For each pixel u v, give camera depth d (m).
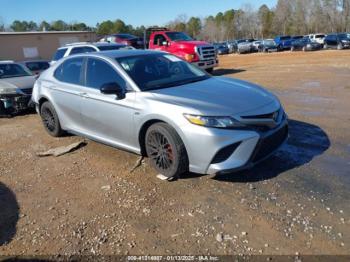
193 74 5.35
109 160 5.29
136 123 4.57
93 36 43.66
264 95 4.50
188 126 3.98
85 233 3.47
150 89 4.66
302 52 32.12
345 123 6.25
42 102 6.62
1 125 8.19
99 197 4.18
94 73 5.34
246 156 3.95
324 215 3.47
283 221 3.42
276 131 4.19
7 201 4.26
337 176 4.23
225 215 3.60
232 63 23.16
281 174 4.38
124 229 3.49
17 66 10.63
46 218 3.80
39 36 39.19
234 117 3.90
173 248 3.16
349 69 14.48
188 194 4.07
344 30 71.56
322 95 8.98
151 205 3.90
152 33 15.84
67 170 5.06
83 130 5.70
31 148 6.17
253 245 3.12
